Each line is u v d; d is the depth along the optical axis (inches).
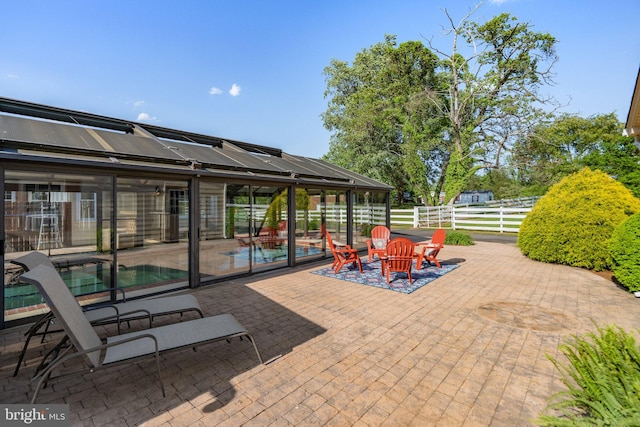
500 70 933.2
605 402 83.4
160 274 258.8
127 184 238.4
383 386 125.0
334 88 1305.4
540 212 386.9
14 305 190.9
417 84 1065.5
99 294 228.8
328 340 167.2
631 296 245.6
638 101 269.0
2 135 186.4
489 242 569.9
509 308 218.5
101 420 104.6
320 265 370.3
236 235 303.0
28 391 121.3
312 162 497.7
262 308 217.0
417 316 202.8
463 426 102.1
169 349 120.6
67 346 155.9
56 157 189.8
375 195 509.7
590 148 1099.3
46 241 214.7
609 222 326.6
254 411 109.3
